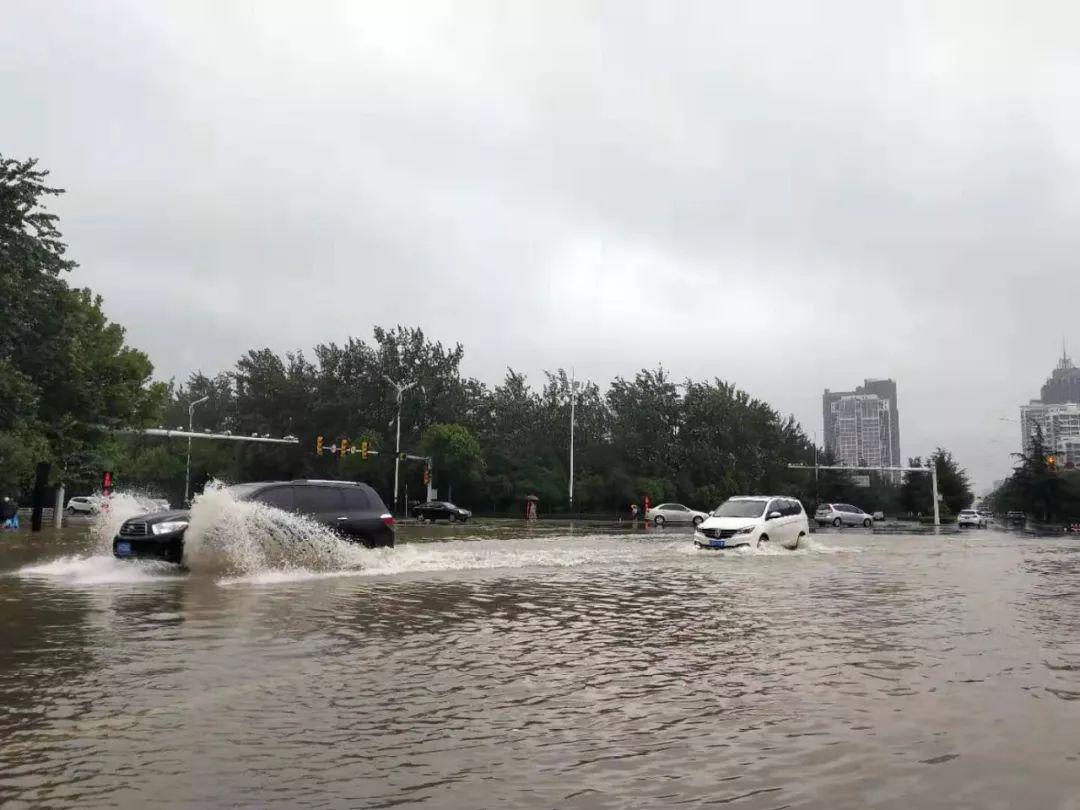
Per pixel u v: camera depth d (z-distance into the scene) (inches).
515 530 1537.9
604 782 159.9
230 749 177.6
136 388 1620.3
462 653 286.7
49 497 2108.8
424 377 2984.7
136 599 414.0
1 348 1099.3
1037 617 382.0
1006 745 185.3
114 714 203.2
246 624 338.6
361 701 219.5
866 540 1280.8
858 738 189.9
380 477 2832.2
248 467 3164.4
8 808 143.9
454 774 163.8
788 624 358.9
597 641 313.6
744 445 3277.6
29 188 1095.0
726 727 198.4
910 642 313.6
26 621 342.6
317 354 3169.3
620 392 3208.7
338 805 146.6
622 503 2947.8
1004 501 3339.1
